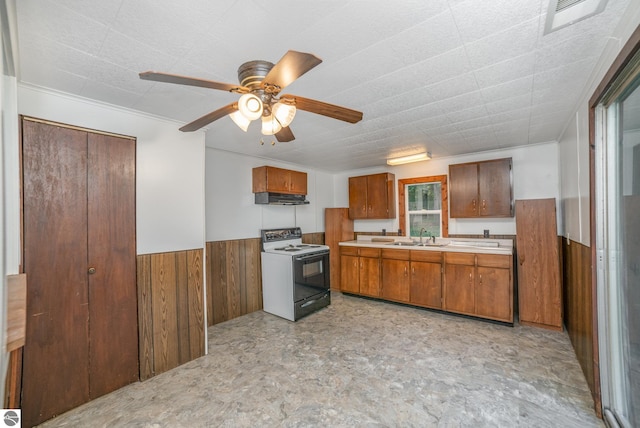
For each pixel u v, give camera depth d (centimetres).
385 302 443
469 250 363
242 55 159
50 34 137
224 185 381
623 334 169
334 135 315
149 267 244
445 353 271
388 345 291
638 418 154
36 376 188
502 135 324
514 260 385
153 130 248
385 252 437
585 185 211
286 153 403
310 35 142
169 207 258
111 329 221
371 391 214
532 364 247
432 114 253
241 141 338
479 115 258
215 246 368
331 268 526
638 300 152
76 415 195
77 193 207
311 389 218
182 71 175
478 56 163
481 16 129
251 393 215
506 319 338
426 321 358
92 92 201
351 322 360
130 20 129
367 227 535
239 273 394
